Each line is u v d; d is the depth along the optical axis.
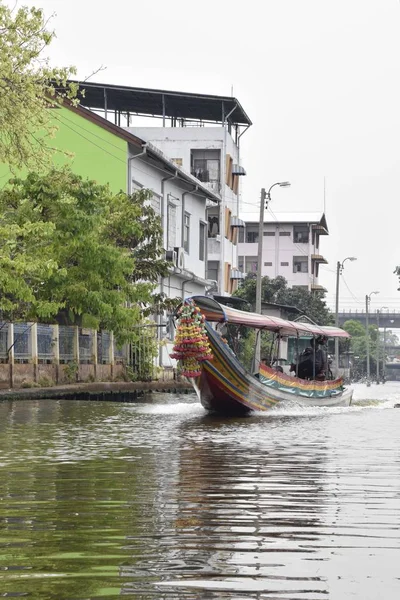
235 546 7.48
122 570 6.71
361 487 10.64
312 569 6.76
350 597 6.09
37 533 7.95
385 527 8.28
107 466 12.55
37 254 30.00
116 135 40.94
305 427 20.25
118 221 35.12
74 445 15.45
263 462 13.16
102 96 55.72
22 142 26.05
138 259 37.22
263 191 39.62
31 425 19.30
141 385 37.94
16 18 24.66
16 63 25.02
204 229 54.44
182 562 6.95
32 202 31.39
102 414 23.05
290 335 31.98
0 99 24.92
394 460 13.45
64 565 6.85
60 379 32.41
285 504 9.47
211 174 59.00
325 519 8.66
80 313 31.95
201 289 53.62
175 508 9.22
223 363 24.50
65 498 9.80
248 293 65.56
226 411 25.50
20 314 31.30
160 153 42.62
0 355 28.80
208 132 58.50
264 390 26.20
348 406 31.91
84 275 32.06
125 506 9.31
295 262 103.50
